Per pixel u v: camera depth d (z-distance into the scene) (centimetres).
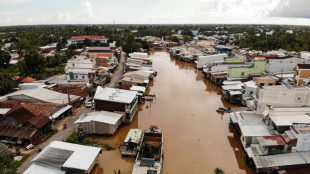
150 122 4078
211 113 4506
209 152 3175
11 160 2470
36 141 3158
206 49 11588
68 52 9525
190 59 10138
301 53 8106
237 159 3022
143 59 8881
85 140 3294
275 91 3512
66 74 6569
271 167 2486
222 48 11444
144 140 3291
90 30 17625
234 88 5269
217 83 6606
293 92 3475
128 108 3853
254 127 3169
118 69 8231
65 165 2416
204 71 7856
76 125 3759
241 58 8225
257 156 2658
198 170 2798
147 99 5200
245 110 4275
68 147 2756
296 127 2772
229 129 3838
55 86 5441
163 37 18888
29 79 5816
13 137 3081
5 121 3319
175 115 4400
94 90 5247
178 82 6862
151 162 2633
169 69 8731
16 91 4722
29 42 11969
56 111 3800
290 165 2478
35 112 3588
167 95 5600
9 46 12200
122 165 2873
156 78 7288
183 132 3725
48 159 2478
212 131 3766
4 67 7675
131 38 13650
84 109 4425
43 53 10769
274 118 3042
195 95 5638
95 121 3444
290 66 6297
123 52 12631
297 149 2664
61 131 3550
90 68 6662
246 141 3047
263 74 6053
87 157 2603
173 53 11806
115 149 3216
